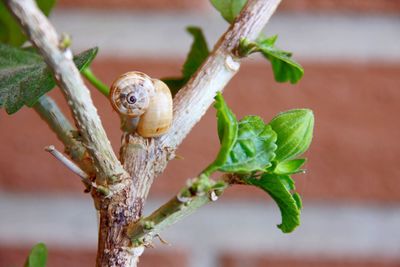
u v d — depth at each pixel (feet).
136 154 0.84
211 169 0.79
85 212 1.87
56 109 0.92
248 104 1.76
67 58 0.74
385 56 1.73
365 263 1.82
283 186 0.86
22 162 1.85
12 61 0.96
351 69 1.75
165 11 1.75
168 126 0.84
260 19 0.90
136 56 1.77
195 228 1.83
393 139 1.75
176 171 1.79
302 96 1.75
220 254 1.84
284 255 1.83
